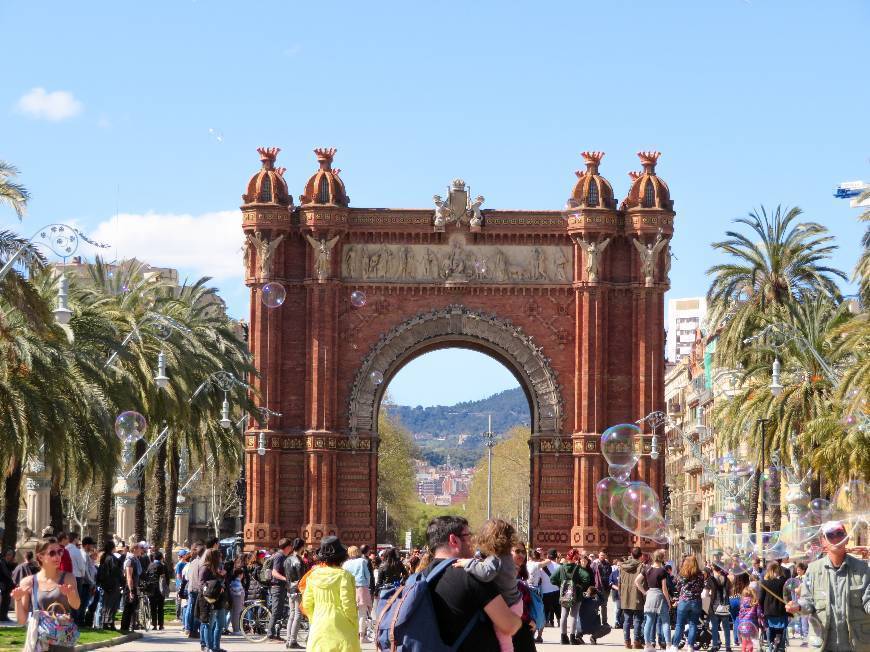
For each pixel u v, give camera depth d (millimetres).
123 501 112625
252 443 110438
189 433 104812
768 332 100938
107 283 108125
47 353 68250
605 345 111312
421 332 112750
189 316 106250
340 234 112000
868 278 87375
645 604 56875
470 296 113062
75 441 71500
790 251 106750
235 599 68562
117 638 58000
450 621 20547
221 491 171500
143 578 68562
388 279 112812
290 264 112688
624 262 112562
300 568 58281
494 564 20562
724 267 108688
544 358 112375
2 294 64812
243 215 112000
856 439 78125
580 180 112438
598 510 109812
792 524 59656
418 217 112750
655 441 107562
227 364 103125
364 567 48344
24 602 31328
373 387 112312
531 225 112812
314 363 110688
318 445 109812
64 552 48156
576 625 63781
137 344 87750
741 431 101125
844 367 96812
